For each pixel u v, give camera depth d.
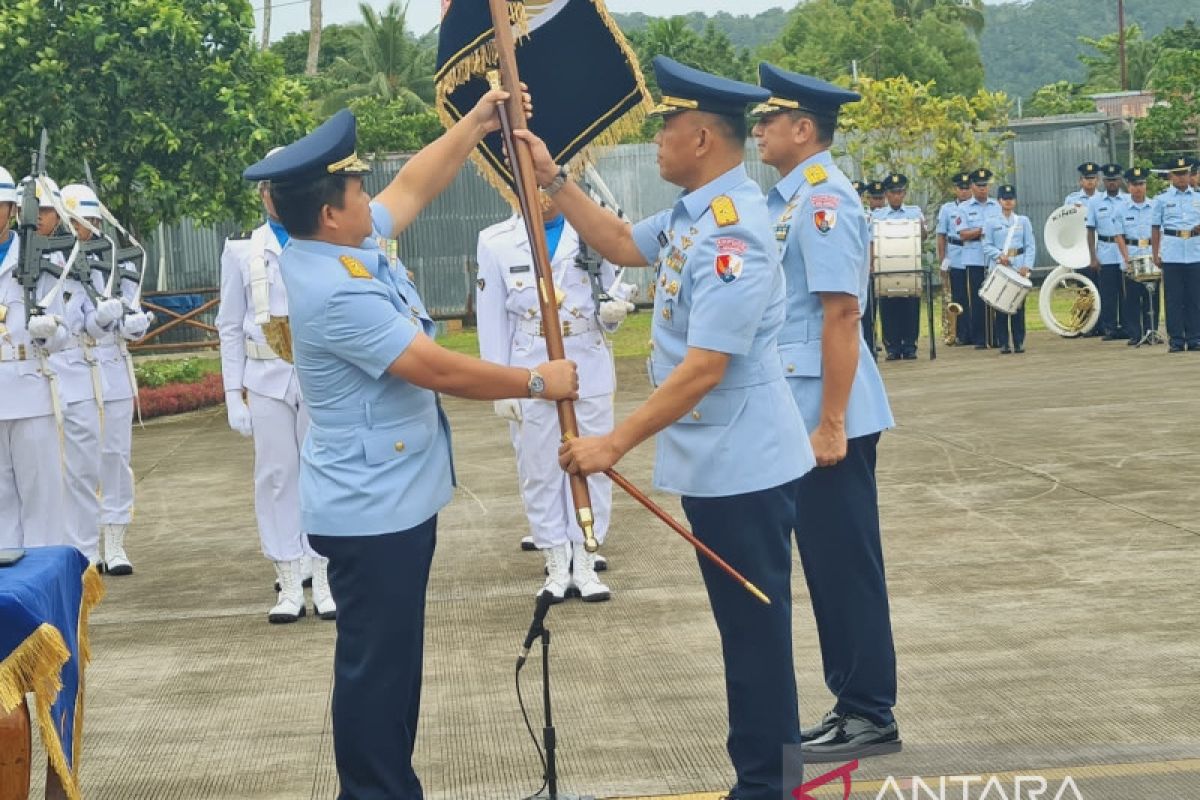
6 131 16.61
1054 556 7.50
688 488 4.25
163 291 22.56
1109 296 18.94
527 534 8.71
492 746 5.12
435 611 7.02
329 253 4.14
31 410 7.18
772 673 4.26
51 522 7.30
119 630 6.95
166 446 13.37
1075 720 5.09
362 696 4.14
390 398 4.15
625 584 7.38
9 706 3.59
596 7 4.80
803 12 55.75
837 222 4.69
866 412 4.86
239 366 7.11
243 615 7.17
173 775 4.98
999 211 18.98
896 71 51.22
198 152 17.09
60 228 7.77
